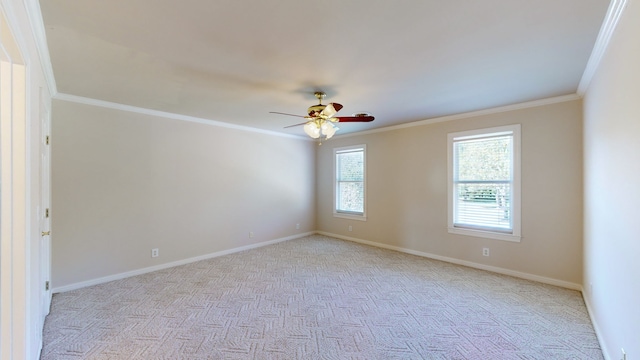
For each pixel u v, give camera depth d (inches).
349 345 91.7
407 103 146.6
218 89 123.8
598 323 97.1
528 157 147.6
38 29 70.7
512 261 154.4
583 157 128.3
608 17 70.1
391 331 100.0
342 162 248.4
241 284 143.3
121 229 151.4
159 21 71.5
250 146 213.8
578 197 133.8
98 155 143.7
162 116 167.0
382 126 208.7
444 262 178.9
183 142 176.6
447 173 179.5
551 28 75.9
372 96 133.9
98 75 108.0
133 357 85.0
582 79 112.7
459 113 168.7
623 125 68.6
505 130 154.5
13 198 61.0
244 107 154.1
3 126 59.9
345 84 117.4
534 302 122.0
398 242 206.1
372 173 221.6
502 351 88.6
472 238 169.6
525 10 67.8
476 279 149.3
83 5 64.5
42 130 99.9
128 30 75.8
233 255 195.6
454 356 86.0
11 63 60.3
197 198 183.5
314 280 148.9
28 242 63.2
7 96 60.1
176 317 109.2
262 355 86.4
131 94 131.7
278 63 96.9
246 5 65.0
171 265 170.9
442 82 116.0
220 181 195.6
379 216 217.8
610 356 81.7
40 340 86.6
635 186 61.3
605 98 85.4
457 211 177.6
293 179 245.3
